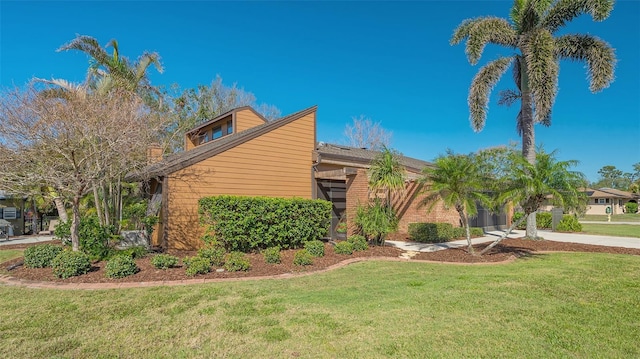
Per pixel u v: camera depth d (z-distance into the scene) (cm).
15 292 571
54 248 772
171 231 1014
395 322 432
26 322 438
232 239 908
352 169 1178
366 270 760
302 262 793
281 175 1254
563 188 829
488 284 622
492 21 1384
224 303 516
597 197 4731
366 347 364
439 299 528
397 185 1061
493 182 925
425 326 418
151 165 1020
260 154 1205
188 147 1972
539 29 1318
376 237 1087
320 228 1078
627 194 4856
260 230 935
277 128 1254
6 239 1588
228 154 1133
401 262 862
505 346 362
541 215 2044
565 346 362
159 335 400
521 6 1362
